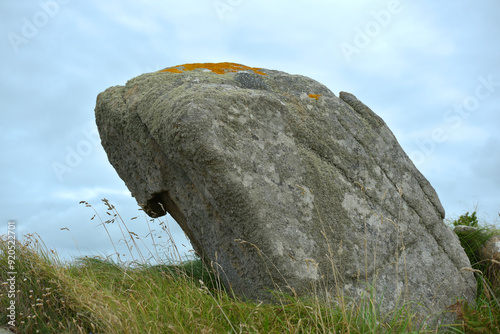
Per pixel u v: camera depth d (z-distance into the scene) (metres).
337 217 3.82
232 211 3.55
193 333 3.20
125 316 3.44
